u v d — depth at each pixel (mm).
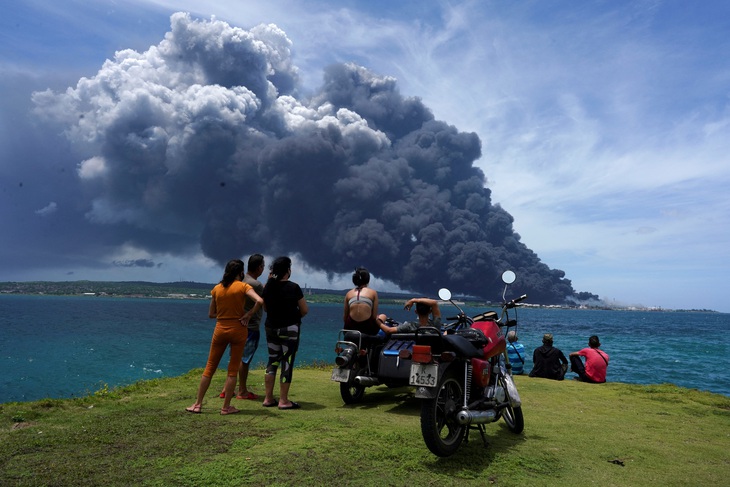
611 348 36125
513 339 9133
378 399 6742
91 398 6059
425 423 3709
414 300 6105
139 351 32750
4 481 3102
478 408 4246
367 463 3633
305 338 49125
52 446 3891
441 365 3926
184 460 3576
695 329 80938
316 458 3654
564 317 171750
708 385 17094
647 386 8727
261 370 9492
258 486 3102
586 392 8133
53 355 29547
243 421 4918
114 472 3305
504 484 3420
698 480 3789
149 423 4730
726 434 5418
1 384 18734
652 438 5078
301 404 6180
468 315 5457
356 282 6645
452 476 3504
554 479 3613
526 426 5418
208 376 5375
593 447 4582
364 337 6266
